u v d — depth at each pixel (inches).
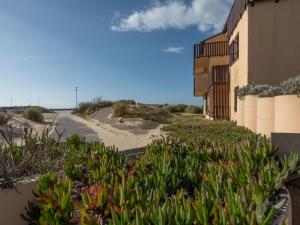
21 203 201.5
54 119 1526.8
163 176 211.2
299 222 178.9
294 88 376.5
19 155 247.0
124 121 986.7
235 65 776.9
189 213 137.5
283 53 614.2
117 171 234.7
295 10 609.9
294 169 215.5
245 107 612.7
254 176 201.6
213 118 903.7
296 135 261.7
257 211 139.3
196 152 287.3
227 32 944.3
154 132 745.0
